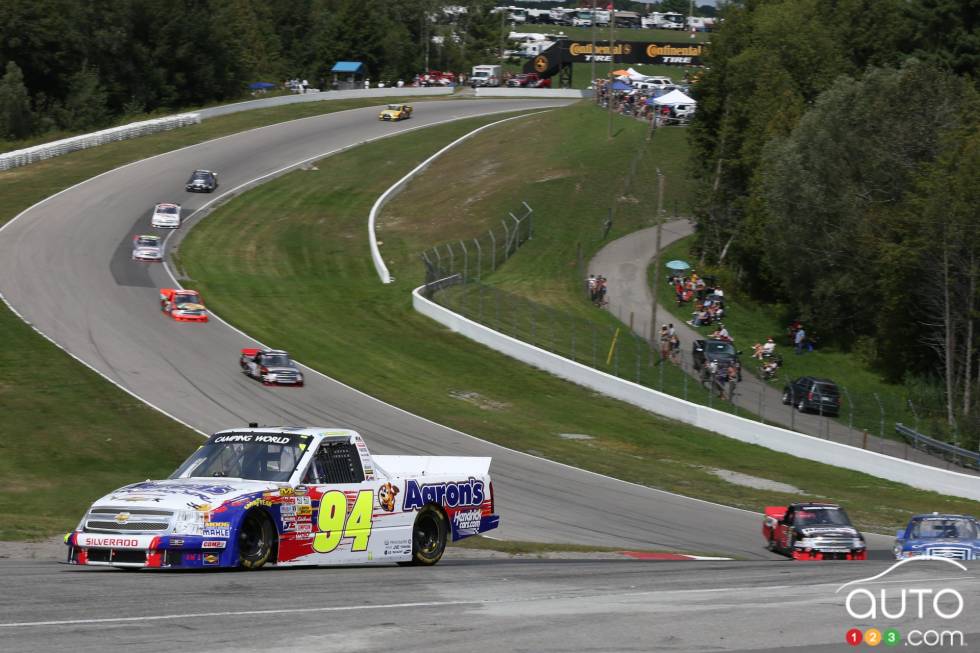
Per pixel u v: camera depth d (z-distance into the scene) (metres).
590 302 144.00
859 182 138.62
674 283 153.00
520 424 94.50
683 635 19.88
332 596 22.62
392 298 142.62
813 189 135.00
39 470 66.94
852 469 89.12
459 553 39.41
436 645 18.06
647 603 23.41
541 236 172.75
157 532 24.69
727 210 163.50
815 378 110.94
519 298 141.50
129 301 129.25
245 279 148.25
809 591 26.33
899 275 122.81
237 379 100.12
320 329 125.00
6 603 20.50
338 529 28.08
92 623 18.59
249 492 26.09
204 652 16.73
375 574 27.30
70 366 97.12
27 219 165.50
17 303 121.62
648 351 124.25
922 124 136.88
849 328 138.75
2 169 198.12
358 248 170.75
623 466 81.88
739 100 167.75
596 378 109.62
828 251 134.88
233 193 196.25
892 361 128.88
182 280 143.62
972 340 122.56
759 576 30.16
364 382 104.50
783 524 56.44
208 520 25.08
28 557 31.47
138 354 105.69
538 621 20.62
